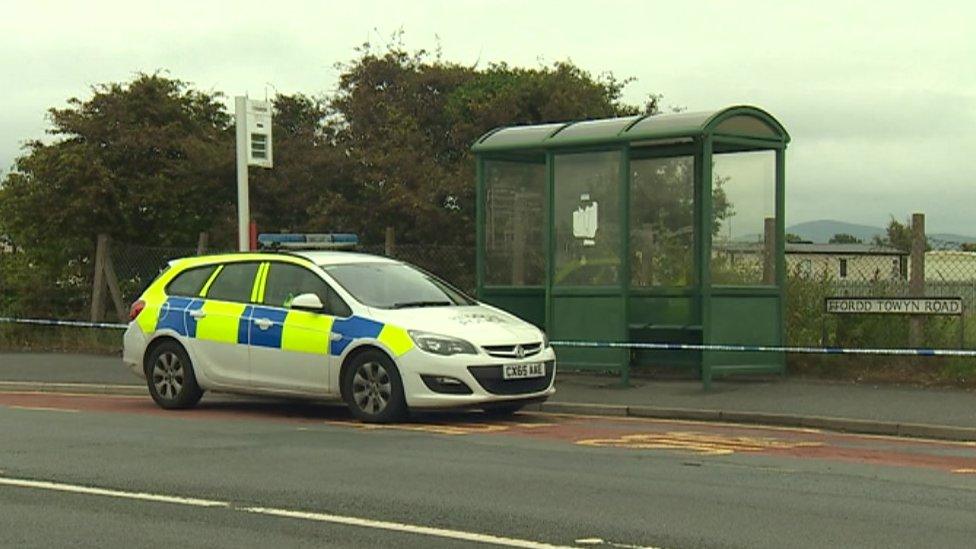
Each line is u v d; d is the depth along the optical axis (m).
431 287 16.41
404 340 14.80
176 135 28.52
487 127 30.89
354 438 13.73
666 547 8.32
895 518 9.29
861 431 15.05
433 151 32.12
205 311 16.64
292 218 29.58
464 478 11.01
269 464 11.81
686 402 16.92
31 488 10.56
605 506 9.71
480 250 21.06
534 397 15.16
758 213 19.53
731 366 18.92
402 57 34.50
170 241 28.12
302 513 9.45
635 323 20.36
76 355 25.45
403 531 8.82
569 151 19.78
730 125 18.69
